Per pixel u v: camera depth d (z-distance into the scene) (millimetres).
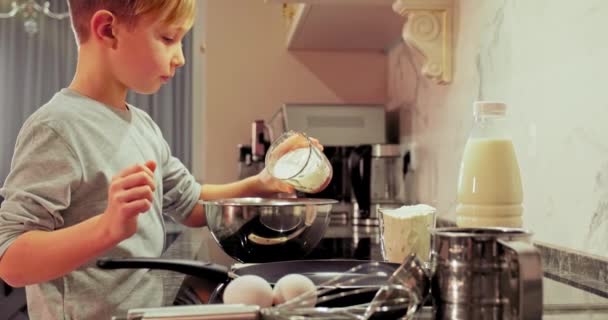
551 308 785
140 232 1163
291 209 1051
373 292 699
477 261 604
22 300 2049
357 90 2744
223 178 2730
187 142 3715
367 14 2027
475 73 1491
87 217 1066
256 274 849
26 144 1027
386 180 2088
